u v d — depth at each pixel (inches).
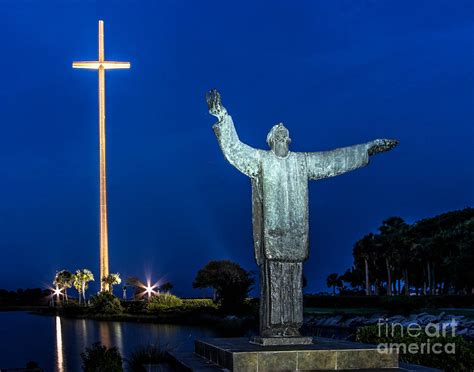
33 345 1419.8
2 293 5546.3
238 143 452.4
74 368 938.1
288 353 404.2
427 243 3122.5
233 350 411.2
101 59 3164.4
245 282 2348.7
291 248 452.4
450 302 2229.3
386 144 485.1
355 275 4493.1
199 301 2642.7
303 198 460.4
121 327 2117.4
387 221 3693.4
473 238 2591.0
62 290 4559.5
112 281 3038.9
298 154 466.6
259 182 460.1
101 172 3093.0
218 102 442.0
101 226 3061.0
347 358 411.8
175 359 497.7
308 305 2709.2
